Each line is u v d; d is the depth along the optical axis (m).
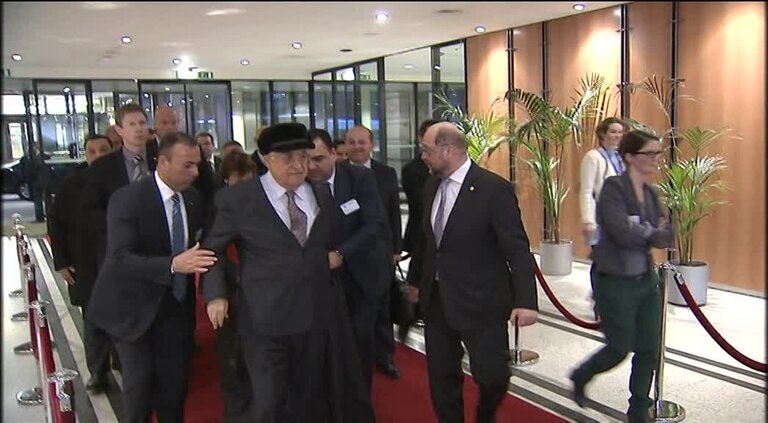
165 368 3.12
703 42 5.84
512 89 7.93
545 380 4.24
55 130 11.48
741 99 5.57
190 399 4.07
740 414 3.70
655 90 6.40
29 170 11.55
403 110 12.08
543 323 5.42
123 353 3.03
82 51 6.18
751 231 5.74
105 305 2.97
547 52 7.63
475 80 8.79
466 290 3.00
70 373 2.87
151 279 2.88
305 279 2.88
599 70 7.01
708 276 5.89
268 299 2.84
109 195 3.62
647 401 3.50
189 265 2.81
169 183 3.02
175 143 2.95
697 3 5.80
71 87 11.37
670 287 5.75
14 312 6.19
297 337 2.93
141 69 10.18
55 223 4.04
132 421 3.09
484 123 7.88
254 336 2.91
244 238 2.87
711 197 6.01
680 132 6.02
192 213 3.17
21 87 11.12
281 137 2.77
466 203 2.97
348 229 3.34
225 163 4.24
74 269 3.98
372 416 3.32
